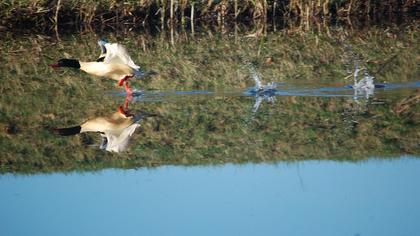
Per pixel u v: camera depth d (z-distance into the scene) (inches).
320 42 959.6
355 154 571.5
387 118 637.3
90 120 650.8
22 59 882.8
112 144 602.9
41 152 597.6
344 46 924.6
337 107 664.4
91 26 1069.8
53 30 1051.3
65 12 1063.6
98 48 936.9
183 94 711.1
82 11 1064.2
